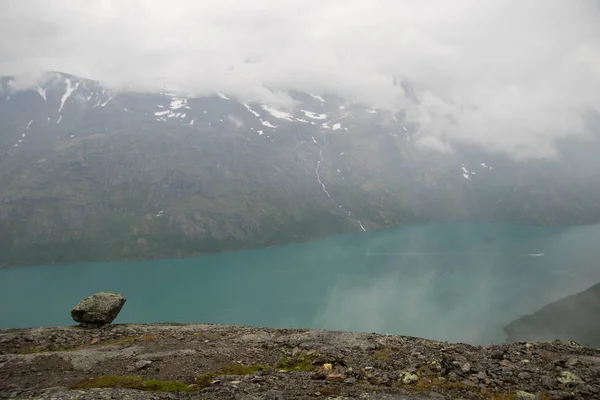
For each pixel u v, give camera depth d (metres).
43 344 32.03
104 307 39.62
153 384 20.42
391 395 18.47
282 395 17.97
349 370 22.89
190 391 19.52
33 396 17.27
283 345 30.73
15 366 24.22
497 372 22.41
